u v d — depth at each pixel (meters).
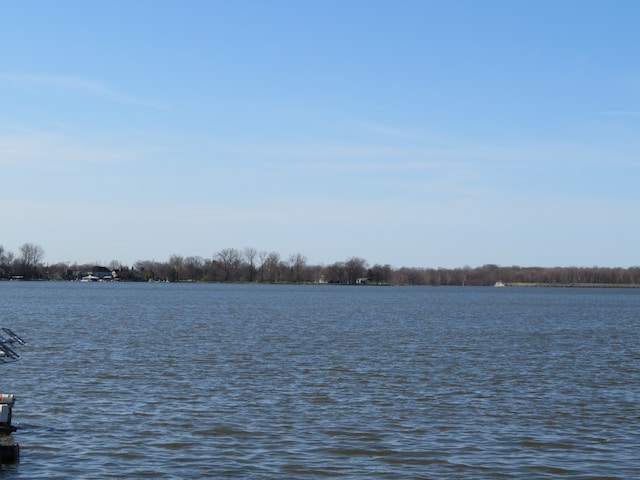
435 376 40.56
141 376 38.88
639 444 26.14
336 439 26.44
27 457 23.78
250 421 28.80
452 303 161.38
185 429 27.45
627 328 82.31
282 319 91.00
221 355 48.66
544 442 26.30
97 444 25.31
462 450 25.27
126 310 108.75
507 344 59.88
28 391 33.97
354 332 70.94
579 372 42.78
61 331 67.00
